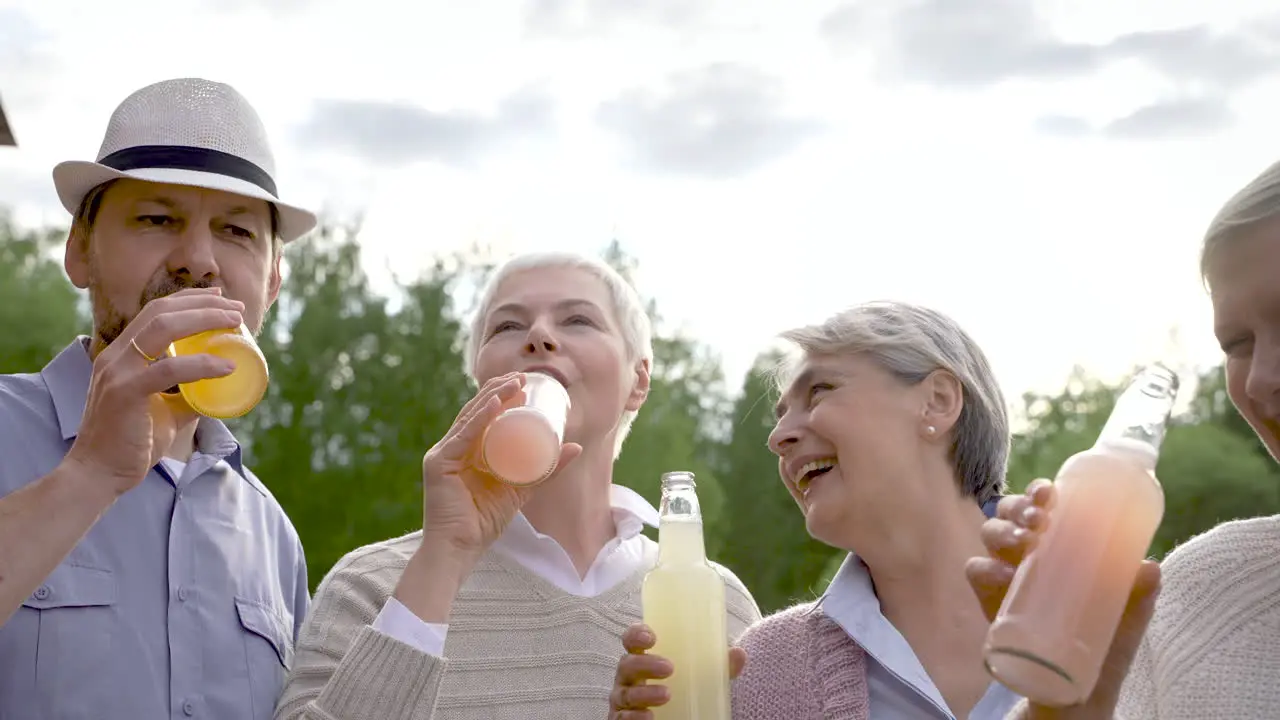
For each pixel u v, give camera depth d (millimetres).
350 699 2578
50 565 2262
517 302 3195
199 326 2328
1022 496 1896
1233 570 2225
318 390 28156
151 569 2941
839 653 2523
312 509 27344
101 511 2311
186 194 2973
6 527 2248
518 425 2615
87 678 2771
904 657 2461
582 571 3189
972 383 2604
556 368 3100
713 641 2287
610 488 3414
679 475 2396
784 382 2760
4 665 2725
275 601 3160
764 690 2561
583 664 2990
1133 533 1810
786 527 31438
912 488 2561
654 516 3334
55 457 2973
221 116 3059
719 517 29969
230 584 3039
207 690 2906
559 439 2646
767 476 31734
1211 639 2182
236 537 3117
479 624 2980
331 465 27859
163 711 2836
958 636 2520
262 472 27484
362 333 28969
